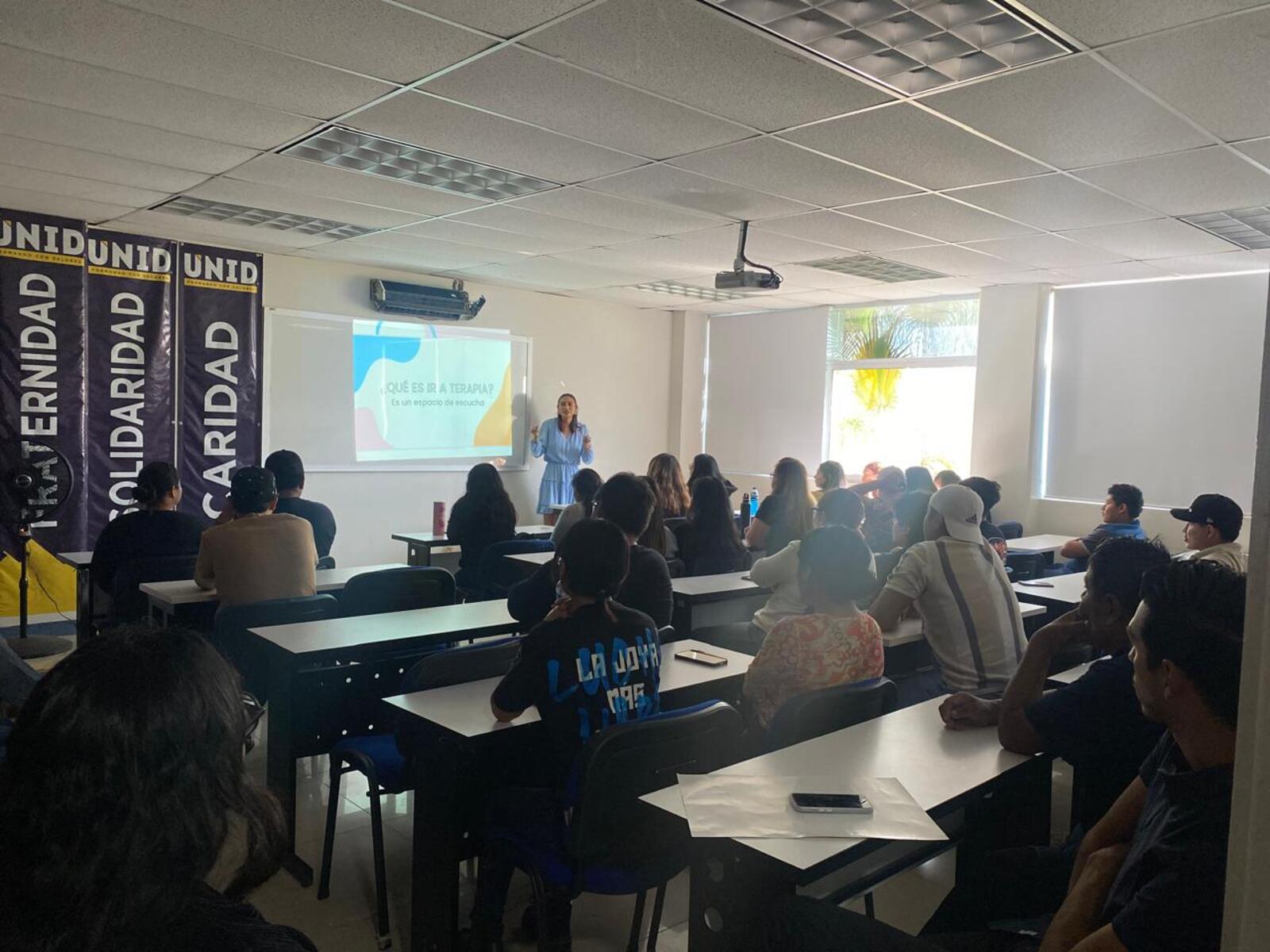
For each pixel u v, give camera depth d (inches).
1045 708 72.2
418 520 293.9
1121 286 258.7
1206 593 46.1
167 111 137.6
